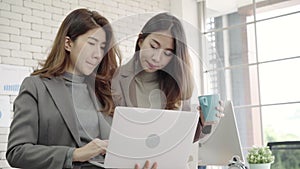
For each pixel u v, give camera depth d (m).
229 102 2.19
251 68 5.12
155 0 5.56
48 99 1.40
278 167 3.01
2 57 4.16
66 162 1.27
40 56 4.40
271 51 4.97
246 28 5.24
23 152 1.32
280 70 4.86
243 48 5.24
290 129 4.72
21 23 4.31
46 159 1.29
